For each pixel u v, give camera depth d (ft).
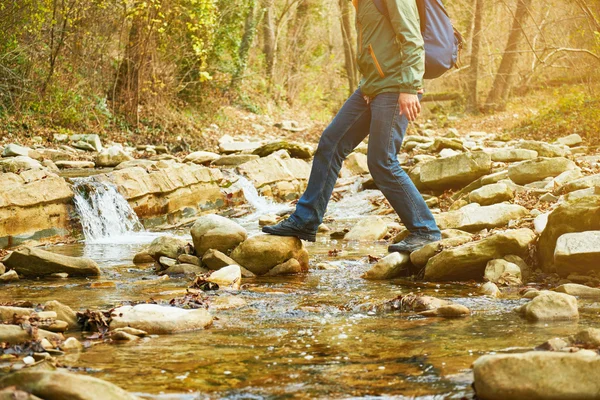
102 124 47.70
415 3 15.11
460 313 11.36
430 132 62.13
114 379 8.02
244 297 13.25
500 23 84.12
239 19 65.31
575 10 55.72
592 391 7.07
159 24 51.80
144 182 26.89
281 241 16.15
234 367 8.49
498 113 75.92
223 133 57.00
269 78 78.74
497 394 7.13
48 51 45.78
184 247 17.49
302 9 87.20
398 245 16.15
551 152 30.22
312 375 8.14
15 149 34.22
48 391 6.66
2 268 15.57
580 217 14.43
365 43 15.51
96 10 48.14
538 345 9.01
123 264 17.83
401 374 8.11
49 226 22.75
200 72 53.57
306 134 59.57
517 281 14.11
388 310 11.98
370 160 15.92
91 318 10.67
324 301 12.84
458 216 19.01
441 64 15.46
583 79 58.75
